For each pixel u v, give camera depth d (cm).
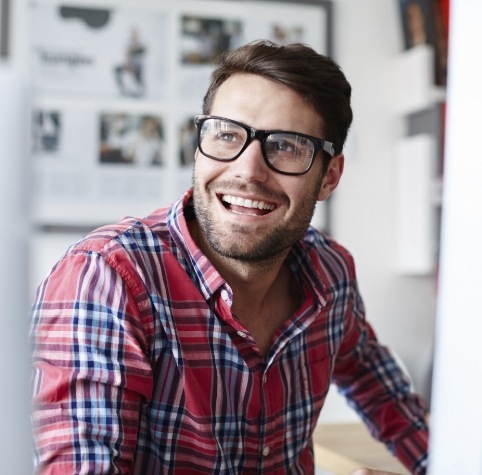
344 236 292
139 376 106
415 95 283
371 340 152
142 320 109
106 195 271
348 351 148
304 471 131
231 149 114
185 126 277
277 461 124
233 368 116
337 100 122
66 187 267
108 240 111
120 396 104
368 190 294
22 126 46
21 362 48
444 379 66
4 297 46
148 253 113
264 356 126
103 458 98
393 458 154
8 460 48
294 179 116
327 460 159
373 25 294
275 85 116
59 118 267
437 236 279
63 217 267
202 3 278
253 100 115
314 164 120
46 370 104
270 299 128
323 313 133
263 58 116
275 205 116
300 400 127
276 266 122
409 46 289
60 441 99
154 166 275
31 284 48
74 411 101
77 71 267
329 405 210
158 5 274
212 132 115
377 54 294
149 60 274
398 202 295
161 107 275
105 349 104
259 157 114
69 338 105
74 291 106
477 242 61
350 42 292
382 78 295
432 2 281
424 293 299
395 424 147
